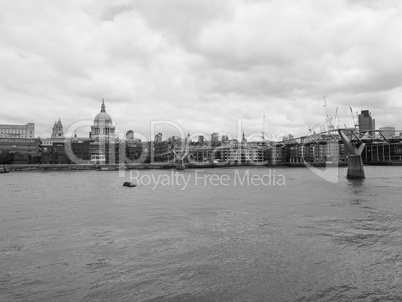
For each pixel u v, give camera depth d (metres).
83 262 26.61
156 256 27.94
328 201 58.31
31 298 20.64
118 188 88.50
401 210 48.41
